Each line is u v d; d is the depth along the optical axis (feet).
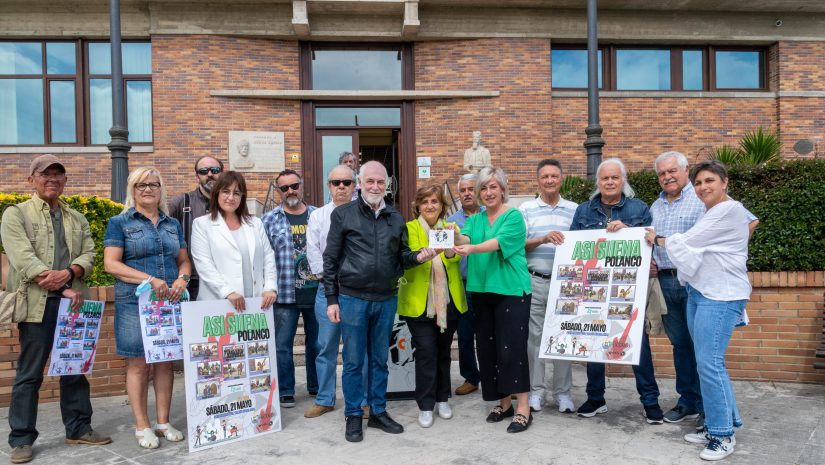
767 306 18.63
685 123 42.14
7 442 13.96
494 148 40.34
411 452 12.76
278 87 39.88
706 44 42.78
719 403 12.15
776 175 19.07
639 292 13.75
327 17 39.52
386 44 41.47
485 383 14.82
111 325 18.58
